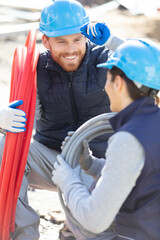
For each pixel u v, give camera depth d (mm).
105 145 2713
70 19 2426
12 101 2424
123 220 1866
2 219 2342
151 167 1702
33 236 2492
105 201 1689
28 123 2375
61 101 2629
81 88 2572
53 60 2576
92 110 2662
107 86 1849
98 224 1738
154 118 1762
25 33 8195
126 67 1756
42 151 2758
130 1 9625
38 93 2650
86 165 2273
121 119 1801
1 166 2365
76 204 1835
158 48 1830
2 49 7426
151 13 9219
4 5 9789
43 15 2500
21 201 2469
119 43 2281
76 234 2207
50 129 2768
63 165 2027
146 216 1785
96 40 2305
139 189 1759
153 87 1780
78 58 2506
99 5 9984
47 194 3561
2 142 2607
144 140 1658
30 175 2787
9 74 6465
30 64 2383
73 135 2197
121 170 1658
